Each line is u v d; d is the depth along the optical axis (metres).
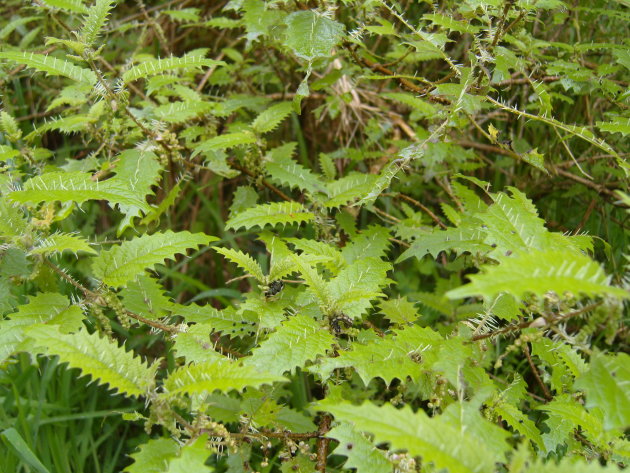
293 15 0.92
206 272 1.33
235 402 0.88
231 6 1.07
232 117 1.29
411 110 1.26
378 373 0.76
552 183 1.18
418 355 0.79
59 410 1.02
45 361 1.03
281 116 1.03
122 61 1.37
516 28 1.00
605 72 1.00
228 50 1.23
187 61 0.90
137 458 0.73
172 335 0.85
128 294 0.89
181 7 1.34
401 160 0.93
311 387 1.09
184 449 0.67
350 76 1.14
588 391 0.66
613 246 1.14
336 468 0.97
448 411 0.69
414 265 1.22
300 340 0.77
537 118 0.90
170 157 1.03
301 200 1.16
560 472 0.62
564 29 1.17
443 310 1.08
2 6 1.43
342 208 1.12
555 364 0.84
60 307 0.83
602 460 0.86
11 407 1.00
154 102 1.20
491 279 0.62
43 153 1.10
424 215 1.20
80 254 1.22
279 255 0.90
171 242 0.85
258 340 0.90
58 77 1.31
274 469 1.01
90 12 0.89
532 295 0.74
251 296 0.91
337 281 0.82
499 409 0.79
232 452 0.80
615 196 1.12
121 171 0.93
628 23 1.16
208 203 1.26
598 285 0.63
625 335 1.00
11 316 0.81
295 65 1.22
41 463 0.93
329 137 1.31
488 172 1.27
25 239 0.82
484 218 0.76
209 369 0.72
